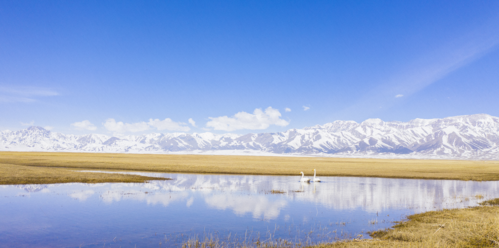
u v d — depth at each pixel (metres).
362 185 46.62
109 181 45.00
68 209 26.47
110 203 29.23
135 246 17.05
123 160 106.06
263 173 65.81
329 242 17.30
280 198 33.25
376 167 95.56
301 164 108.06
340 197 34.34
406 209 27.66
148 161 102.81
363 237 18.50
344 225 21.75
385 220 23.28
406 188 43.31
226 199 32.19
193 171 67.19
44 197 31.80
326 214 25.45
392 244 16.00
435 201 32.16
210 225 21.78
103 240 18.14
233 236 18.97
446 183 51.06
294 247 16.55
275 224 22.08
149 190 37.78
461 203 30.97
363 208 28.12
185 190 38.25
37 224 21.62
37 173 49.31
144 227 21.06
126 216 24.23
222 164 94.19
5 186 38.38
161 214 25.05
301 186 44.56
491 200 32.75
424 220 22.09
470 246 15.25
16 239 18.23
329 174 66.62
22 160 89.81
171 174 60.78
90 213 25.14
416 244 15.55
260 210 26.92
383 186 45.62
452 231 18.02
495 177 64.12
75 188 38.19
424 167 101.25
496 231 16.89
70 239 18.30
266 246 16.80
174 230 20.42
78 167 71.06
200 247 16.69
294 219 23.69
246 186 43.47
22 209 26.25
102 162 87.12
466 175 67.38
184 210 26.62
